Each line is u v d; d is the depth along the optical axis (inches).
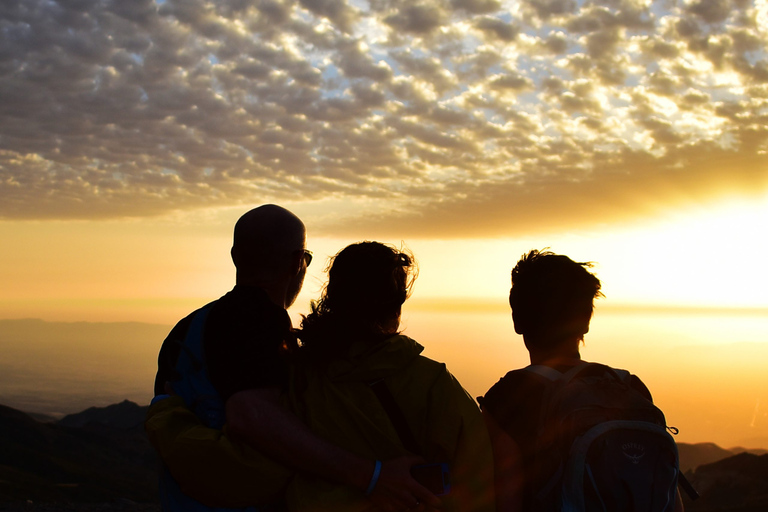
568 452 97.4
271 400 90.2
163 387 103.0
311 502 88.5
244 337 92.5
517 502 101.1
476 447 94.8
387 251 103.6
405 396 95.4
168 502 94.8
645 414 100.2
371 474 88.1
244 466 87.7
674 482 94.8
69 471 4557.1
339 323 97.3
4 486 2507.4
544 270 111.8
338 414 94.4
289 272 108.7
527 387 105.9
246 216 108.7
